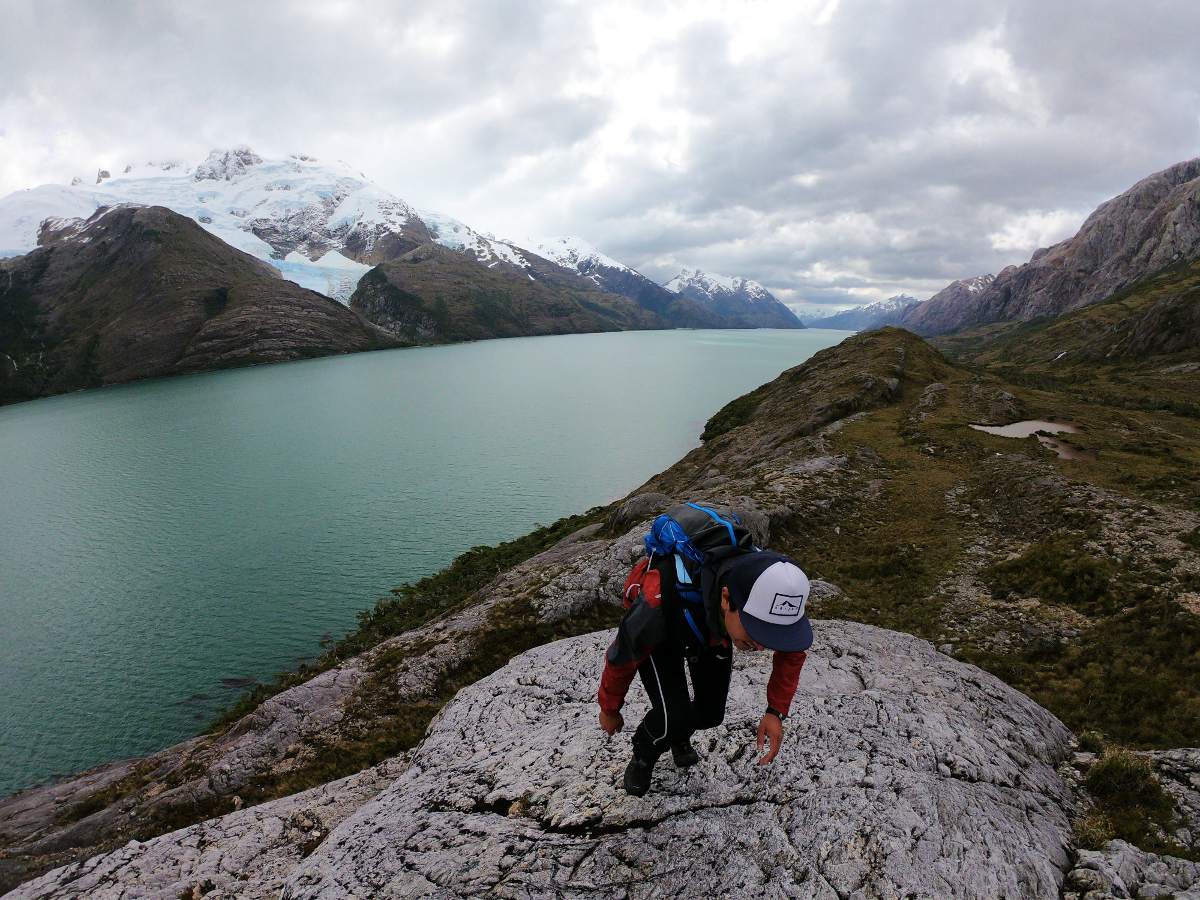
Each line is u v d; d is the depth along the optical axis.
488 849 4.95
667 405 153.75
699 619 3.78
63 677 46.59
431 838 5.37
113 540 74.19
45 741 39.69
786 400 74.44
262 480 96.31
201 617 54.62
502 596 28.39
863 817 4.59
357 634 43.34
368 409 158.25
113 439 135.12
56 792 30.34
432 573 61.00
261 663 47.41
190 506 85.25
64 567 66.81
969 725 6.73
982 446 42.50
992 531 29.14
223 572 63.59
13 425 166.75
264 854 8.26
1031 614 20.80
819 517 31.22
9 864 21.50
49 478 103.50
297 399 181.50
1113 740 14.11
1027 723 7.74
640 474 92.69
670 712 4.14
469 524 74.19
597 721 6.85
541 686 9.34
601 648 10.33
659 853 4.53
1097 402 70.56
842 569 26.47
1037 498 30.66
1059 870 4.79
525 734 7.48
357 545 68.94
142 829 20.73
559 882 4.45
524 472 95.06
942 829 4.55
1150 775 6.60
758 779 5.10
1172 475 31.58
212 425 146.12
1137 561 22.34
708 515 4.04
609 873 4.45
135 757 38.16
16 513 85.38
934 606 22.66
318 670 37.22
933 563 26.17
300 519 77.88
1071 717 15.27
